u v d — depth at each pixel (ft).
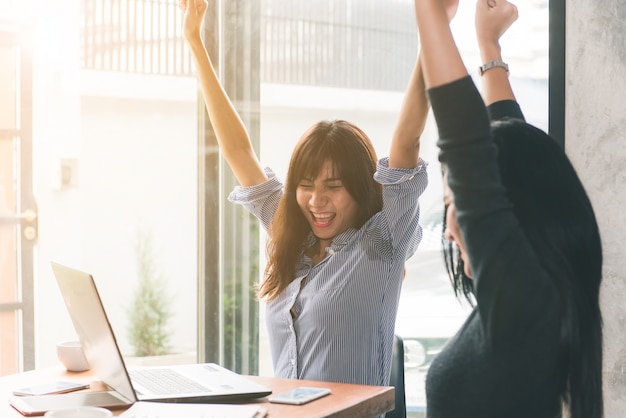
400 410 7.50
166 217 10.11
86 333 6.18
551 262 3.61
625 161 8.18
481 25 5.07
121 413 5.50
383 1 9.69
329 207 7.14
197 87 10.03
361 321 7.00
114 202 10.20
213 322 10.11
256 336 10.12
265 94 9.97
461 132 3.57
